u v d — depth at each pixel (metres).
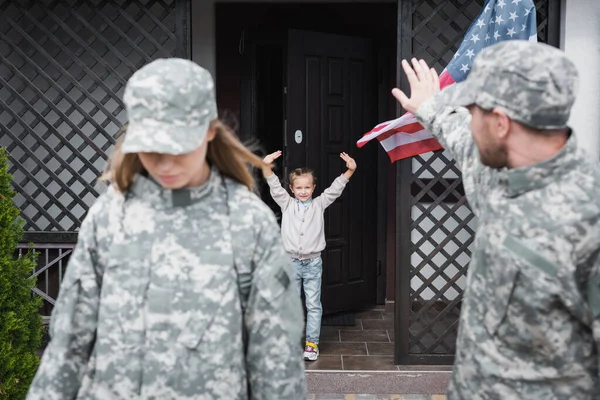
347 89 6.21
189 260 1.84
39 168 5.01
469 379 1.92
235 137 1.98
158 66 1.77
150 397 1.81
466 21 5.68
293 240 5.14
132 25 4.89
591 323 1.79
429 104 2.30
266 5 6.27
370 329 5.96
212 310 1.83
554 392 1.84
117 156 1.87
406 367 4.92
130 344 1.82
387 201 6.55
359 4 6.34
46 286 5.06
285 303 1.89
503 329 1.85
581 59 4.77
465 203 4.89
